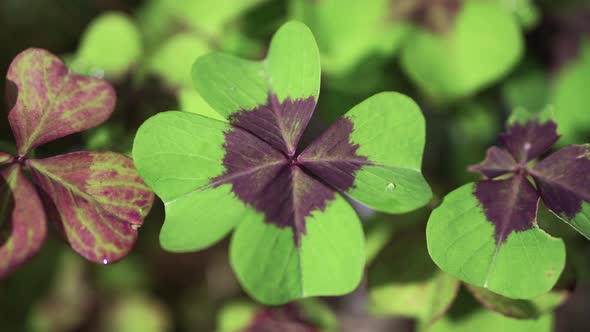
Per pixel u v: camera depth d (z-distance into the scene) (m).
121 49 0.33
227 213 0.24
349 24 0.35
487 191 0.25
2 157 0.25
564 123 0.36
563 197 0.25
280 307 0.33
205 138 0.25
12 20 0.38
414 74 0.34
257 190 0.25
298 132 0.25
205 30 0.35
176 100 0.32
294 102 0.25
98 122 0.26
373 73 0.35
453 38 0.35
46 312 0.37
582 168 0.26
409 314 0.29
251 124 0.25
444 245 0.24
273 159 0.25
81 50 0.33
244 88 0.25
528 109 0.36
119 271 0.39
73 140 0.33
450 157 0.36
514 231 0.25
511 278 0.24
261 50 0.34
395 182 0.24
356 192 0.24
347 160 0.25
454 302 0.29
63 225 0.25
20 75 0.25
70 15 0.38
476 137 0.36
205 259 0.41
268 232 0.24
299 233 0.24
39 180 0.25
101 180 0.25
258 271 0.24
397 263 0.29
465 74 0.34
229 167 0.25
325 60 0.35
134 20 0.36
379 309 0.29
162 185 0.24
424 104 0.36
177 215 0.24
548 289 0.24
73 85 0.26
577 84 0.36
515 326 0.28
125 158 0.25
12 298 0.36
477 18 0.34
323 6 0.35
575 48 0.37
